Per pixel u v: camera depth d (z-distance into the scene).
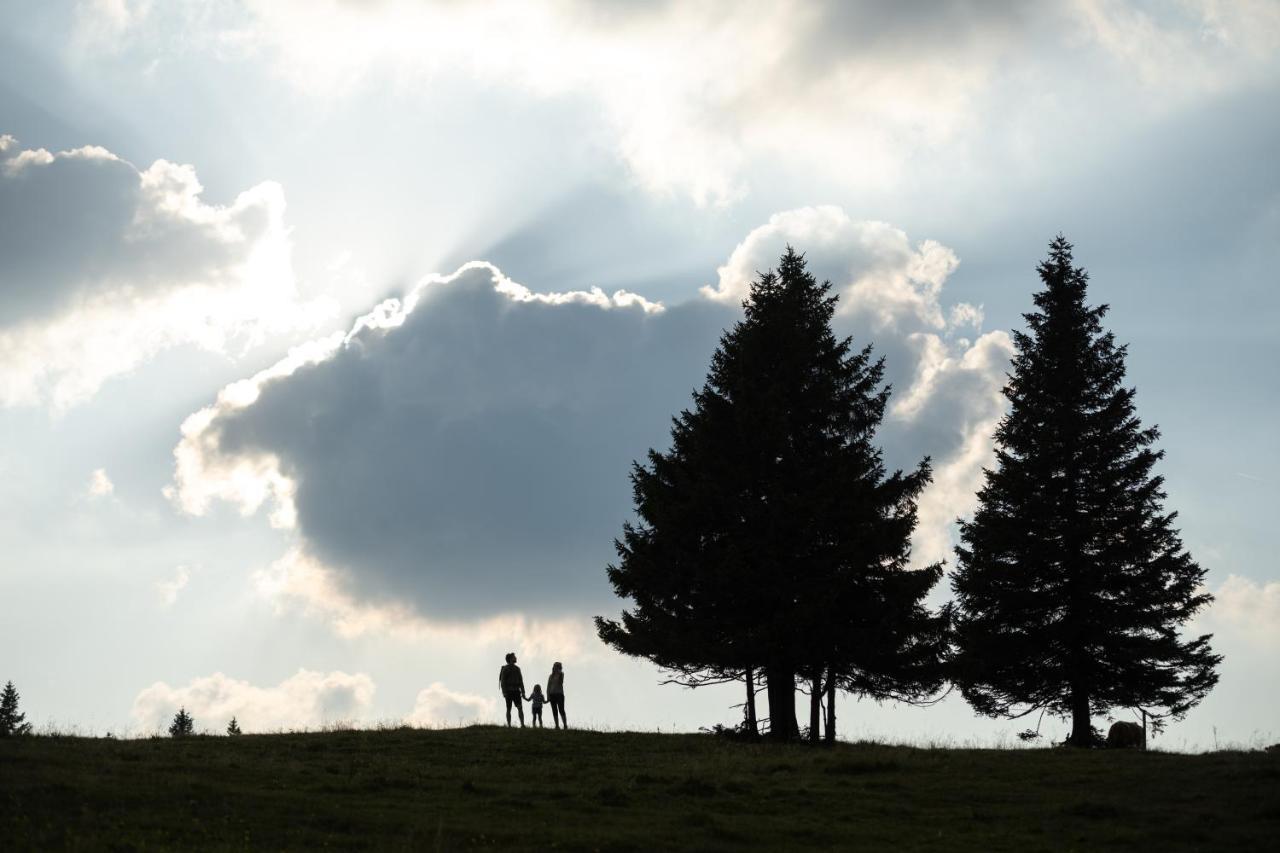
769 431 38.44
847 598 37.75
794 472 38.78
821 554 37.44
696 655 36.91
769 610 37.00
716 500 37.94
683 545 38.88
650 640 39.09
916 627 37.69
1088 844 19.17
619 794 22.48
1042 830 20.25
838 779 25.14
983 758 28.12
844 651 36.91
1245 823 20.12
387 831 19.22
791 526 37.06
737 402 39.34
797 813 21.72
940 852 18.70
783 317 41.06
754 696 37.38
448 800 21.91
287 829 18.91
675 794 23.12
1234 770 24.12
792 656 35.69
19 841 17.28
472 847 18.31
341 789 22.45
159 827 18.55
